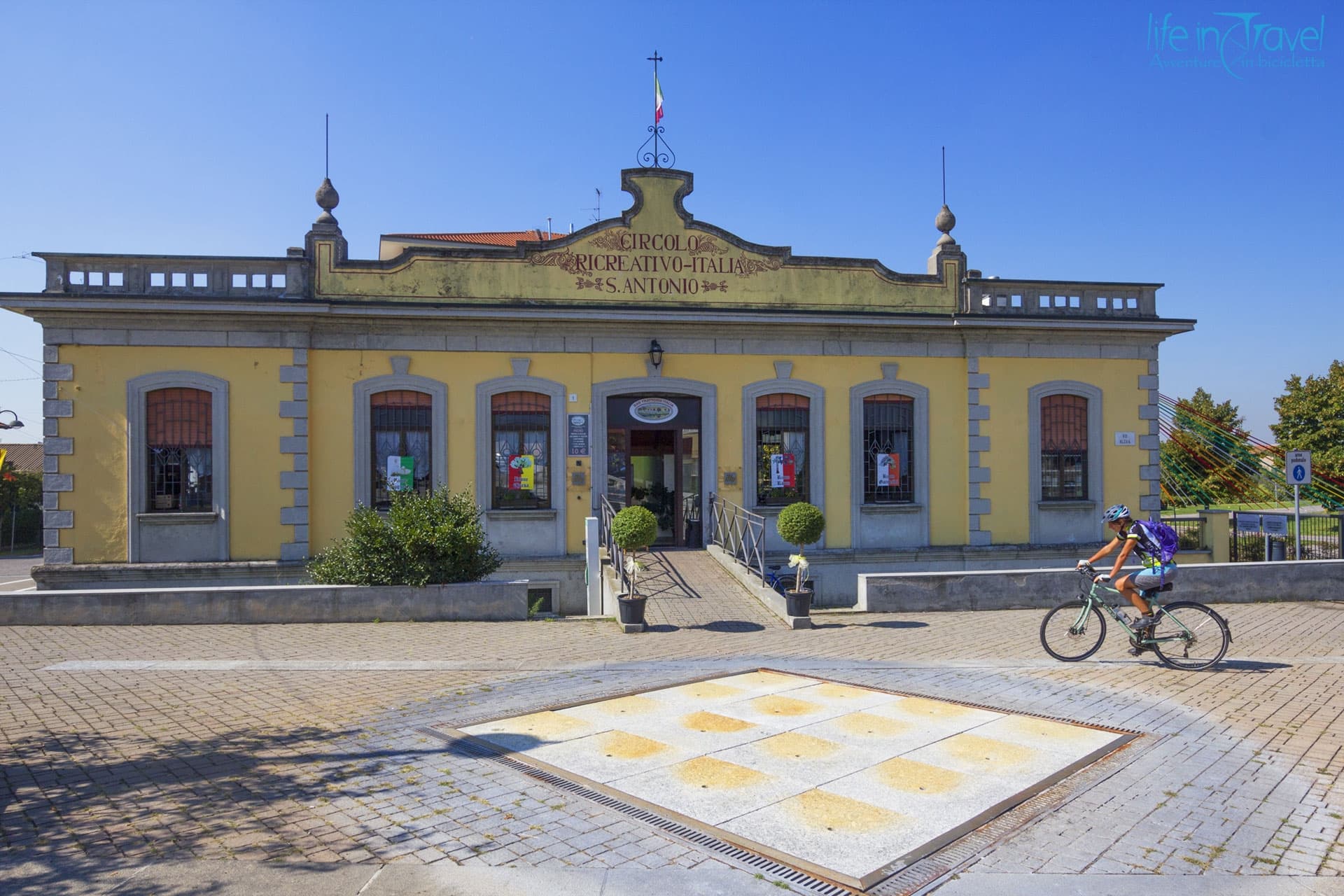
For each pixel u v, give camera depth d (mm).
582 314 16312
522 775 6027
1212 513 18891
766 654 10273
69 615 12078
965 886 4441
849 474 17500
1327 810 5469
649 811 5375
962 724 7199
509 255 16453
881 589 13297
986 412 17875
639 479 17188
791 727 7105
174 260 15383
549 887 4422
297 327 15664
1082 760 6293
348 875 4543
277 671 9359
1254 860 4770
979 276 17953
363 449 15961
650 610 13148
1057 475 18234
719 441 17125
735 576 14969
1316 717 7539
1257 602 14039
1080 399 18375
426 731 7066
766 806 5434
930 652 10344
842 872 4551
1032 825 5199
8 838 5000
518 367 16500
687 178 17031
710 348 17156
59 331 15047
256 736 6953
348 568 12969
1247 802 5594
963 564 17688
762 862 4703
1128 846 4914
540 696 8219
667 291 16922
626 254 16812
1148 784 5879
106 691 8477
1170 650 9656
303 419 15625
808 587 15500
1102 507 18250
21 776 6043
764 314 16828
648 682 8758
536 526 16484
